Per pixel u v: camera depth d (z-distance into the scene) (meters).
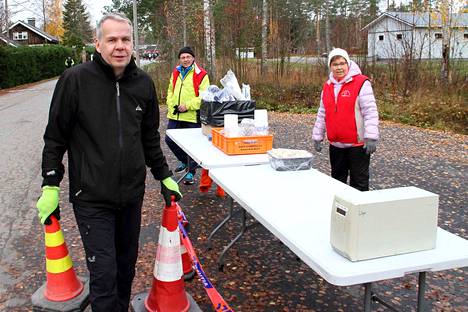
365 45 16.03
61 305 2.83
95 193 2.43
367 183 4.09
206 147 4.34
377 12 29.86
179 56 5.81
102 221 2.48
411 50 13.81
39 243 4.30
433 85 13.02
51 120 2.44
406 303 3.20
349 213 1.97
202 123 5.01
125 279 2.80
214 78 16.50
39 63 32.78
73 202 2.51
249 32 17.28
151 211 5.02
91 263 2.46
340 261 1.99
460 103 11.91
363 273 1.88
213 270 3.68
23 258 3.98
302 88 15.23
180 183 5.97
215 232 4.03
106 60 2.40
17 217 5.03
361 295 3.31
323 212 2.59
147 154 2.83
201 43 20.05
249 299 3.24
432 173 6.75
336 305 3.18
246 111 4.66
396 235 2.04
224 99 4.64
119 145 2.46
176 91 5.88
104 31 2.35
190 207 5.10
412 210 2.05
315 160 7.55
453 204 5.30
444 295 3.31
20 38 54.81
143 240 4.25
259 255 3.95
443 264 2.01
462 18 15.90
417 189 2.19
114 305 2.50
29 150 8.63
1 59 24.84
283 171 3.50
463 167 7.14
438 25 15.80
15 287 3.47
